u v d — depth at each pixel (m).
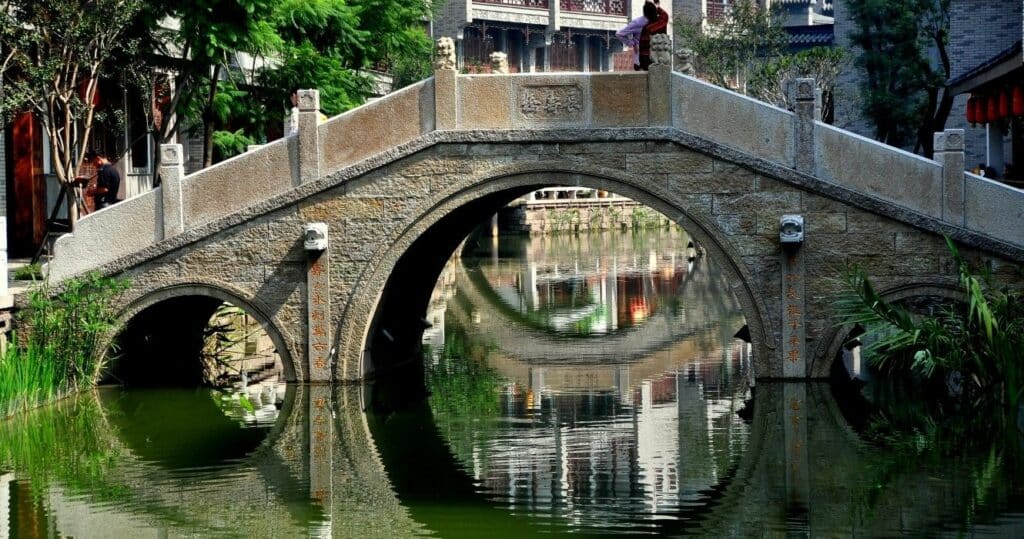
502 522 15.51
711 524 15.26
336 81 33.12
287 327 22.77
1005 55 30.38
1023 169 34.25
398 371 25.42
